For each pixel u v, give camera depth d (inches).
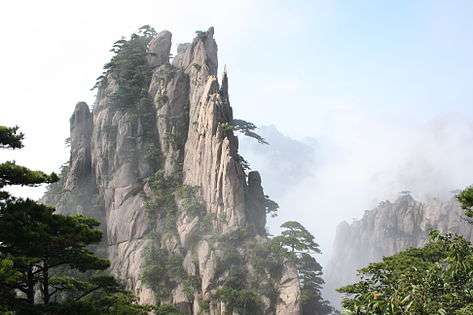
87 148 5541.3
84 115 5762.8
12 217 1068.5
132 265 4362.7
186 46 6028.5
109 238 4827.8
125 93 5482.3
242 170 4606.3
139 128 5231.3
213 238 4175.7
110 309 1631.4
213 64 5679.1
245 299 3700.8
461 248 1093.8
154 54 5856.3
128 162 5093.5
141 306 1694.1
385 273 1793.8
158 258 4261.8
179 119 5206.7
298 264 4087.1
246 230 4202.8
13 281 1025.5
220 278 3927.2
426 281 991.0
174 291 4003.4
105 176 5191.9
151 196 4810.5
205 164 4579.2
